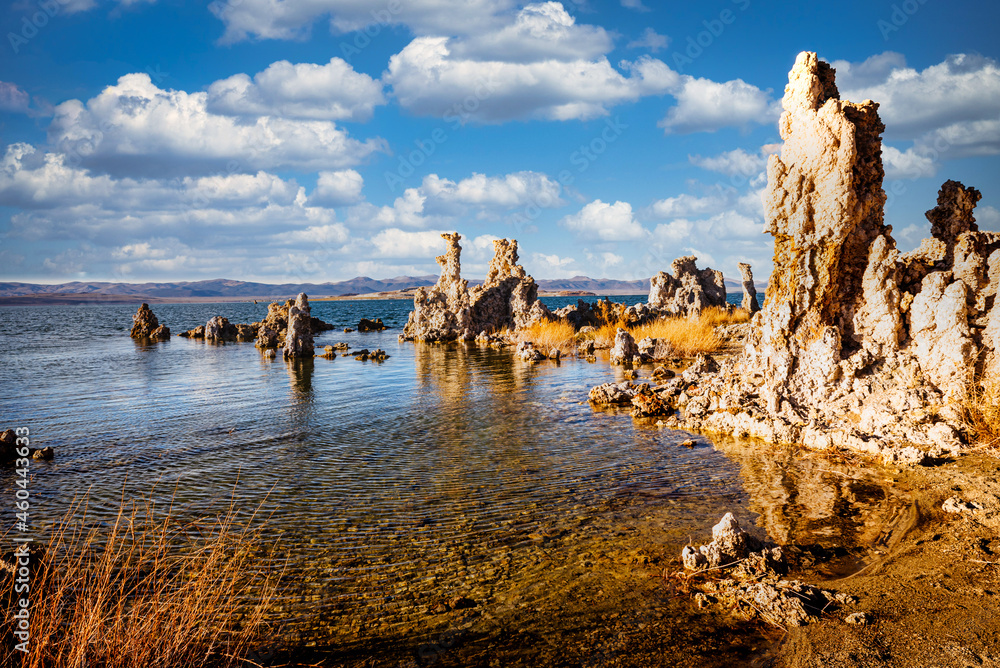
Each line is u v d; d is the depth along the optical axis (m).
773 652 5.52
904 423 11.63
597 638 5.95
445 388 22.66
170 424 16.83
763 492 10.00
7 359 35.59
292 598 6.97
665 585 6.98
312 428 16.11
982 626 5.56
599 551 8.01
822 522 8.64
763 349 14.92
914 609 5.98
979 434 10.97
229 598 6.88
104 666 5.23
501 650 5.83
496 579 7.32
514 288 50.84
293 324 36.41
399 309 150.75
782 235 14.15
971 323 12.25
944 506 8.59
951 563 6.86
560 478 11.24
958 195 13.61
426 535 8.75
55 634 5.60
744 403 14.53
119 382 25.44
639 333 33.84
